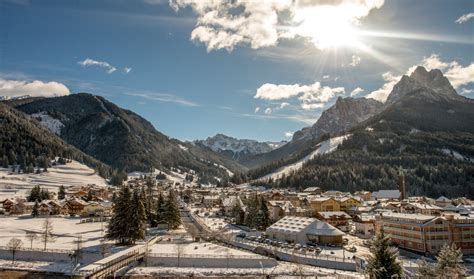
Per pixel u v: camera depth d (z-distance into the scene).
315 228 112.69
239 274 79.25
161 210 145.00
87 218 156.62
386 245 60.28
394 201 196.25
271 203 176.88
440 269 68.56
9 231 120.75
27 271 78.44
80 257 85.81
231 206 190.88
